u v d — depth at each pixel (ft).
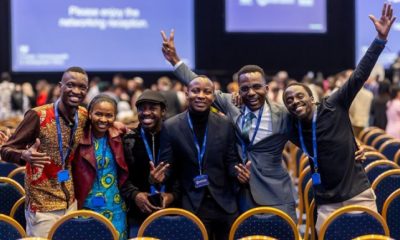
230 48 74.69
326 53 75.00
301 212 27.76
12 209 22.82
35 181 19.92
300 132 21.06
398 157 31.86
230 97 22.03
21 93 65.00
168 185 21.16
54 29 69.51
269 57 74.84
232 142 20.89
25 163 19.80
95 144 20.88
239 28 72.74
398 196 21.97
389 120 49.47
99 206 20.81
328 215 20.80
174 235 19.12
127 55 70.54
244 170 20.57
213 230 21.35
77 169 20.66
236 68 74.84
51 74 71.41
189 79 22.76
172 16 71.00
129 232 22.29
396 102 49.01
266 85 21.40
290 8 72.79
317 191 21.15
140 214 21.91
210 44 74.59
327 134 20.62
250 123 21.38
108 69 70.33
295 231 19.22
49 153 20.06
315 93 49.62
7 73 68.33
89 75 71.15
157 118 21.25
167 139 20.77
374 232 19.20
